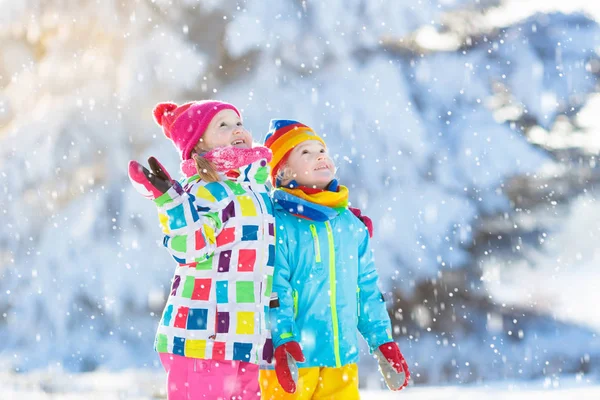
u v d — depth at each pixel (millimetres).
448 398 7508
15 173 14570
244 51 14453
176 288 3621
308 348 3955
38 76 15719
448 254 14570
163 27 14859
